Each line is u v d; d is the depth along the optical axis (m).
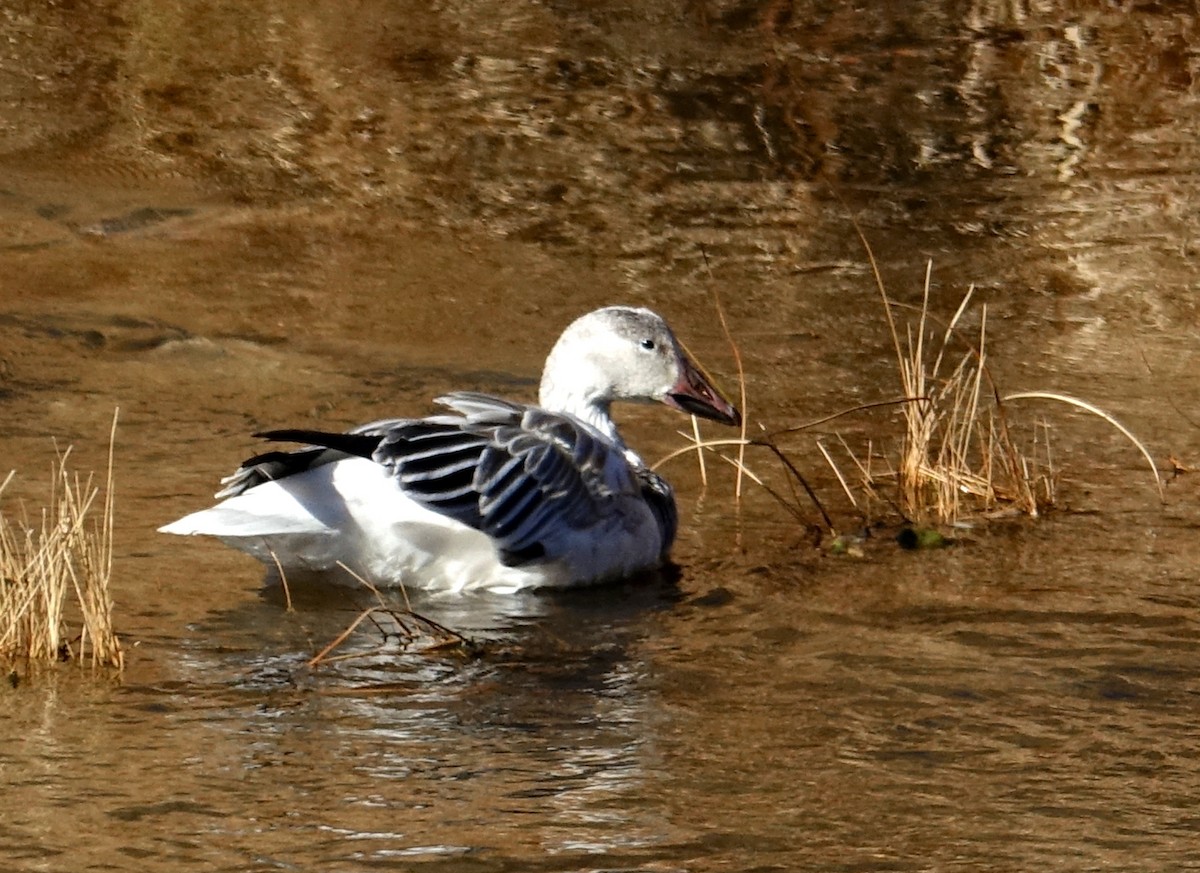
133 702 8.95
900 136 23.55
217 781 8.04
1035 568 11.58
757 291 18.44
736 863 7.40
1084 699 9.38
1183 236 20.39
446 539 10.66
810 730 8.91
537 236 19.86
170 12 26.25
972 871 7.40
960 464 13.29
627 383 12.38
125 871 7.16
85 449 13.15
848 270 19.16
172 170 21.14
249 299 17.42
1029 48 27.16
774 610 10.79
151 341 15.95
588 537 11.05
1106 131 24.00
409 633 10.09
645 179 21.70
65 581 9.72
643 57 25.89
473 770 8.28
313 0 27.28
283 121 22.80
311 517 10.39
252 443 13.48
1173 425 14.78
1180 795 8.20
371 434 10.53
